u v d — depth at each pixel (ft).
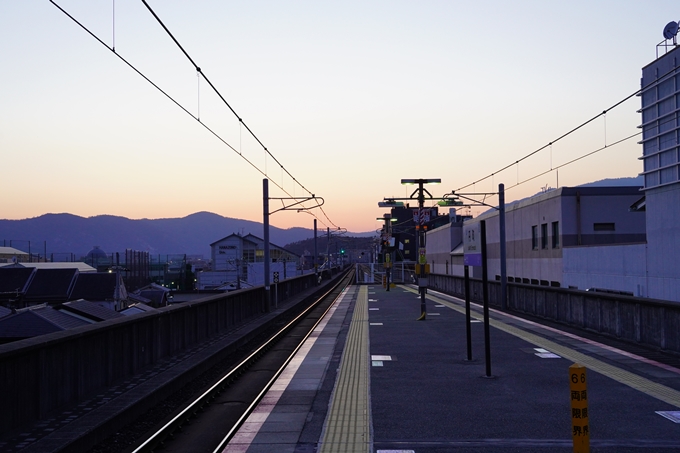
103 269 295.69
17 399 27.30
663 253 75.61
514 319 79.97
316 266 214.28
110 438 29.12
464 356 50.85
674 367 43.29
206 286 277.23
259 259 376.48
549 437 27.32
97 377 36.35
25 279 191.62
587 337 60.29
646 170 80.59
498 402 34.24
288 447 26.45
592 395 35.17
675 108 73.05
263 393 37.14
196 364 47.11
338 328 75.72
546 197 112.27
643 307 52.21
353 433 28.32
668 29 75.77
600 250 90.94
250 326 79.56
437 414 31.73
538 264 117.19
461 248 185.47
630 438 26.86
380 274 263.90
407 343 59.57
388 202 121.90
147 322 45.98
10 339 67.41
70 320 81.56
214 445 28.60
